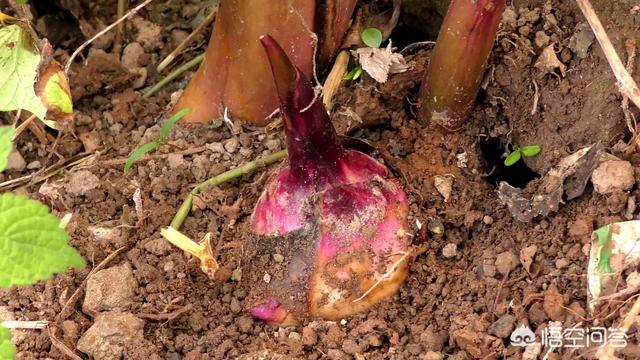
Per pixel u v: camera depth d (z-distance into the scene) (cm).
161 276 58
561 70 59
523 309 54
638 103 53
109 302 57
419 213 57
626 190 55
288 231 55
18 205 49
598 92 58
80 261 50
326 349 55
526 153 59
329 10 59
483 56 57
